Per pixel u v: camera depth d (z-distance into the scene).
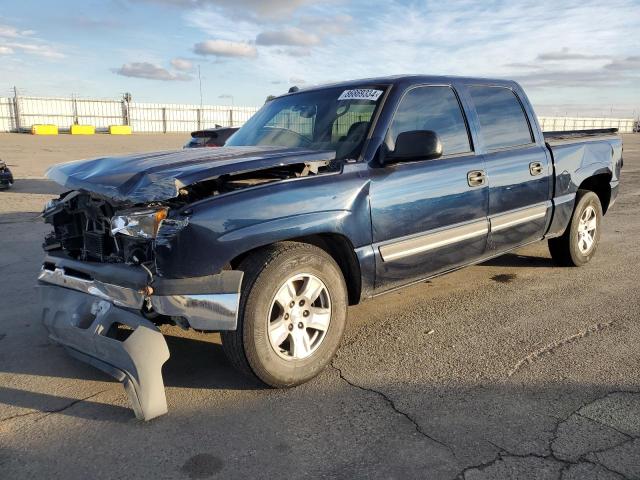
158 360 2.96
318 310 3.38
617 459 2.55
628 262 6.13
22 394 3.25
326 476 2.47
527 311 4.58
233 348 3.09
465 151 4.38
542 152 5.05
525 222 4.86
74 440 2.77
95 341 3.09
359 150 3.70
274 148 3.79
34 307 4.72
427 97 4.21
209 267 2.91
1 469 2.54
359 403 3.11
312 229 3.26
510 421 2.89
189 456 2.63
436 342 3.96
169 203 3.04
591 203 5.82
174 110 63.75
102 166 3.45
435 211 3.98
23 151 25.42
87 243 3.45
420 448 2.67
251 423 2.92
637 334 4.05
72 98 58.12
